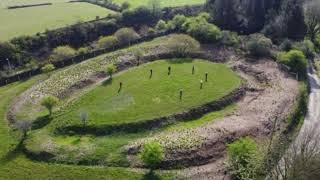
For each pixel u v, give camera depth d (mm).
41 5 170000
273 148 84438
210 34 140250
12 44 129125
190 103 103250
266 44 132875
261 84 116312
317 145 77750
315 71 129625
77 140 89812
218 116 100875
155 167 82500
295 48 136250
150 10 163875
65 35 141625
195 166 83875
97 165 83250
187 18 154750
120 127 93500
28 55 130250
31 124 93812
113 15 158625
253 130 94375
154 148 80062
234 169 79312
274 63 127312
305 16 154500
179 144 87312
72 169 82000
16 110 100438
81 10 166000
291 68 123062
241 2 158125
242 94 110688
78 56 129000
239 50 135375
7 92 109688
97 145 87750
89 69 120438
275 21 149375
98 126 93312
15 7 165625
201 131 92875
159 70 121250
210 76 118312
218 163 84750
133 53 130375
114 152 85812
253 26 155125
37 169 81875
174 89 110000
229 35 141875
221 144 89125
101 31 150125
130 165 83125
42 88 110312
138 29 156625
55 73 119688
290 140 91688
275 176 71625
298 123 100312
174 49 132375
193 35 143125
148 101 103938
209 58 130500
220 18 155500
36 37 135750
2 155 85375
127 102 103250
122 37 141500
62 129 92750
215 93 108562
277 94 109750
